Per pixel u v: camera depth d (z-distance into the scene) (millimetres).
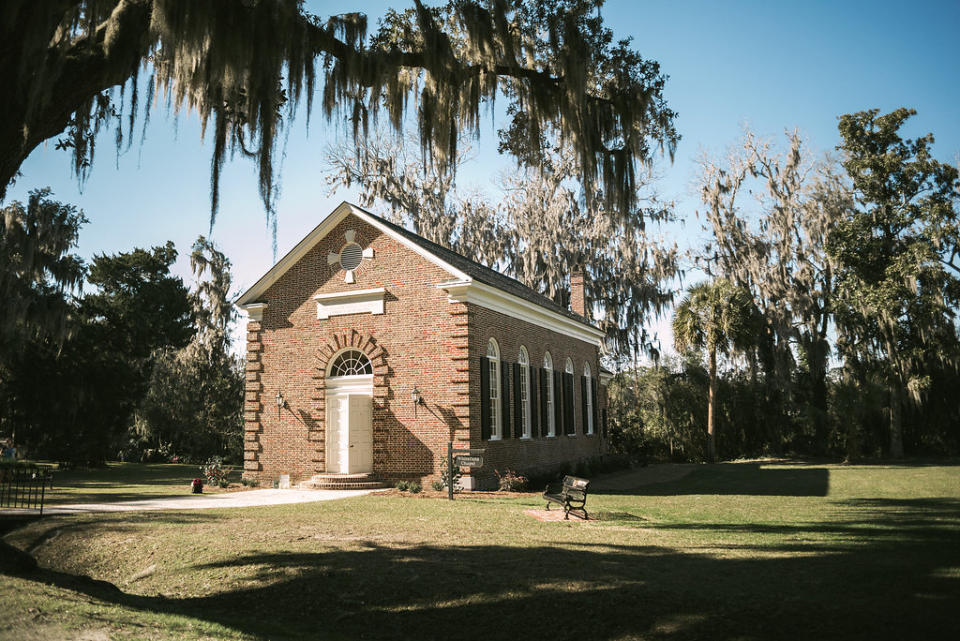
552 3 9742
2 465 18953
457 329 17953
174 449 40969
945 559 7883
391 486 18172
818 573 7148
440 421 17812
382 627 6121
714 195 38344
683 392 37000
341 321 19562
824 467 28078
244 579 7570
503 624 5980
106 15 8227
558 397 24609
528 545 8961
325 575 7438
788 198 37125
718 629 5461
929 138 35250
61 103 7609
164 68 9266
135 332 33375
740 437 37125
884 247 34812
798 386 36875
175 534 9938
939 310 32031
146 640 4738
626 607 6066
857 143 36438
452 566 7652
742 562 7793
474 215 40875
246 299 20984
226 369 40812
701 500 15453
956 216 33469
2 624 4734
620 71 10430
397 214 38562
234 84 8047
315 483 18359
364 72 9188
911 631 5223
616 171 10766
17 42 6730
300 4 8344
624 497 16297
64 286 25719
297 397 19797
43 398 28344
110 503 15078
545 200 39688
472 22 9289
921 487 18016
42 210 25281
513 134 12133
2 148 7035
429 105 10320
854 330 35188
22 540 10992
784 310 36031
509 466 19656
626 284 39469
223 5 7660
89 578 7371
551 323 24797
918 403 32812
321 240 20312
